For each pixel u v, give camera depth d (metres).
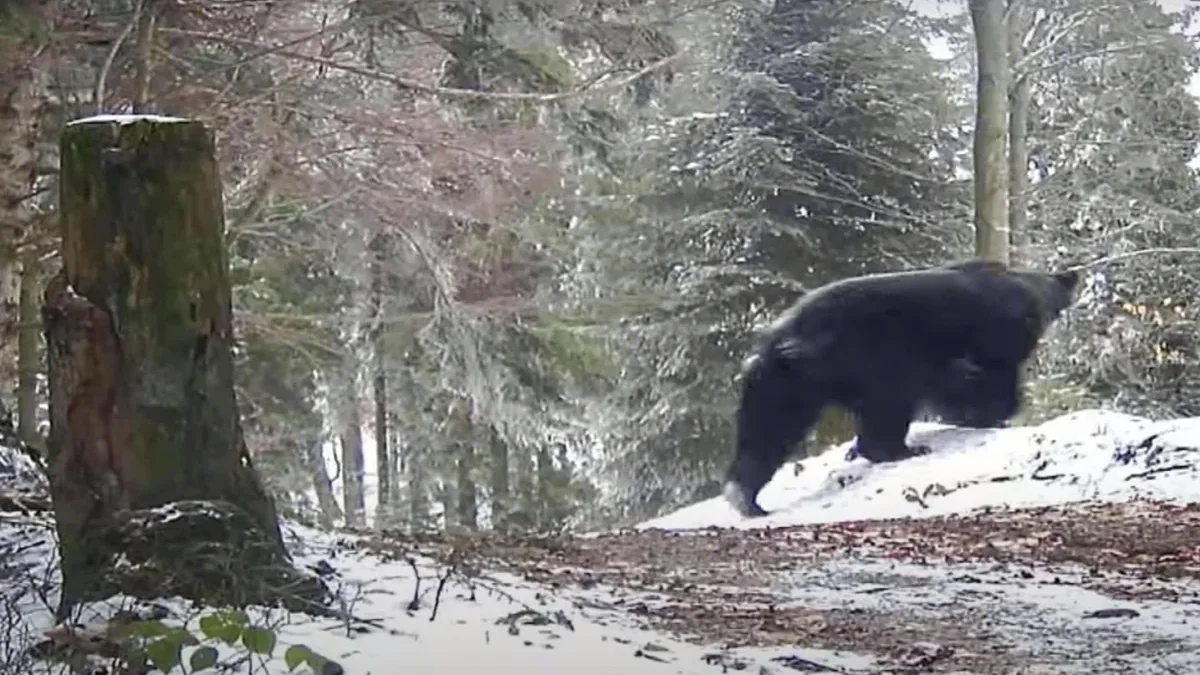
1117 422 14.72
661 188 26.16
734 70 26.08
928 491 14.01
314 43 15.18
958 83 29.39
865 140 25.98
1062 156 29.86
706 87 26.12
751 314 25.25
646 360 25.92
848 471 15.17
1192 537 10.65
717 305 25.34
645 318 25.44
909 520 12.77
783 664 6.21
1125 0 27.11
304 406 22.19
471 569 7.60
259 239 17.95
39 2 11.41
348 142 15.98
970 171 28.33
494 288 20.05
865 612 7.91
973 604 8.21
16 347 14.70
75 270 5.81
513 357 21.00
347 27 14.18
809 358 14.66
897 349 15.05
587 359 23.06
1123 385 28.22
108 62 11.99
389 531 10.39
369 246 19.33
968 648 6.86
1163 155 29.52
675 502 25.75
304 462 23.33
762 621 7.37
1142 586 8.78
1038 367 27.48
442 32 16.02
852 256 25.44
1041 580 9.13
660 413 25.61
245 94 14.41
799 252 25.31
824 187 25.53
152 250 5.78
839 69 26.28
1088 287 28.25
